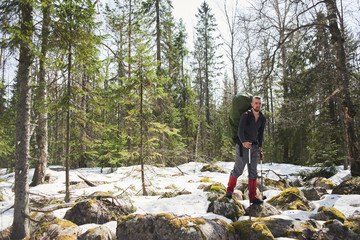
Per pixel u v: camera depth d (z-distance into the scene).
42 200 5.73
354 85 8.11
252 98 3.79
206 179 8.89
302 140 15.77
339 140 13.80
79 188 8.23
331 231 2.93
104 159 12.64
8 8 3.72
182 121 20.52
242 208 3.91
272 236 2.79
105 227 3.34
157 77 7.35
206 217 3.42
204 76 25.28
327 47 8.42
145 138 7.41
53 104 5.67
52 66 5.41
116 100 6.73
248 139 3.72
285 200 4.46
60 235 3.20
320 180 7.44
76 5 5.47
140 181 9.02
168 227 2.84
